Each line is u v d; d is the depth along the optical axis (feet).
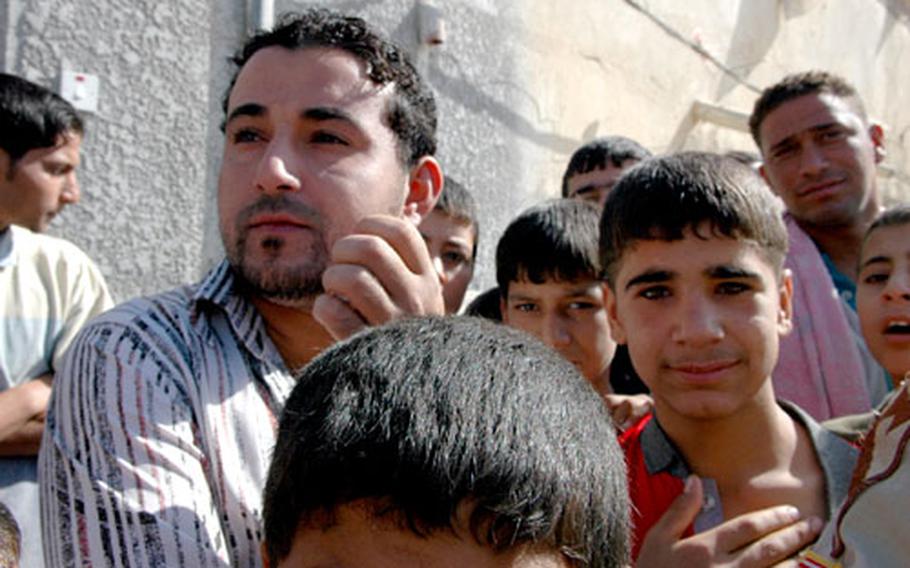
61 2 8.34
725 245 4.23
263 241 3.60
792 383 6.59
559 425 2.12
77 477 2.99
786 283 4.76
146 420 3.04
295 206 3.60
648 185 4.44
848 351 6.63
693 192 4.26
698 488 3.95
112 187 8.55
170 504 2.90
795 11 20.34
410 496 1.87
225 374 3.38
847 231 7.55
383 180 3.87
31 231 7.02
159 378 3.16
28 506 6.13
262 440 3.29
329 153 3.75
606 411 2.39
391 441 1.93
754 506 4.12
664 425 4.41
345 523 1.92
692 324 4.17
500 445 1.98
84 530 2.90
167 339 3.32
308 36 3.86
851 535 3.37
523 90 13.38
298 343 3.80
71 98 8.32
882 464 3.43
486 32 12.57
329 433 1.99
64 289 6.79
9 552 5.36
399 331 2.35
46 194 7.03
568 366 2.37
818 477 4.21
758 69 19.47
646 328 4.37
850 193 7.43
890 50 23.11
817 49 20.98
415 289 3.25
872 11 22.54
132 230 8.67
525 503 1.95
